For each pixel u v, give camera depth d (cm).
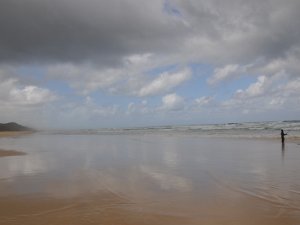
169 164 1480
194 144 2719
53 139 4125
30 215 706
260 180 1085
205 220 665
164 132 6338
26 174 1227
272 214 702
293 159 1630
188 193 902
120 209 746
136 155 1873
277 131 4700
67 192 919
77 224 644
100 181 1075
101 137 4550
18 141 3672
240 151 2056
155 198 848
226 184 1023
